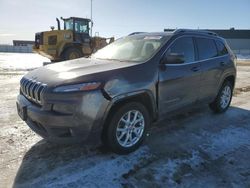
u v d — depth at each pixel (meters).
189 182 3.08
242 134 4.57
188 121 5.17
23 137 4.17
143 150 3.83
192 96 4.66
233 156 3.75
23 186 2.91
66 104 3.08
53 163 3.39
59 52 15.63
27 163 3.38
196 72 4.60
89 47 16.69
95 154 3.66
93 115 3.21
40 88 3.27
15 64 18.61
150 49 4.19
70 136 3.20
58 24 16.53
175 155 3.71
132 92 3.53
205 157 3.69
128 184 3.00
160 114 4.11
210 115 5.61
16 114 5.35
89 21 16.81
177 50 4.36
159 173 3.24
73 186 2.93
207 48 5.07
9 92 7.61
